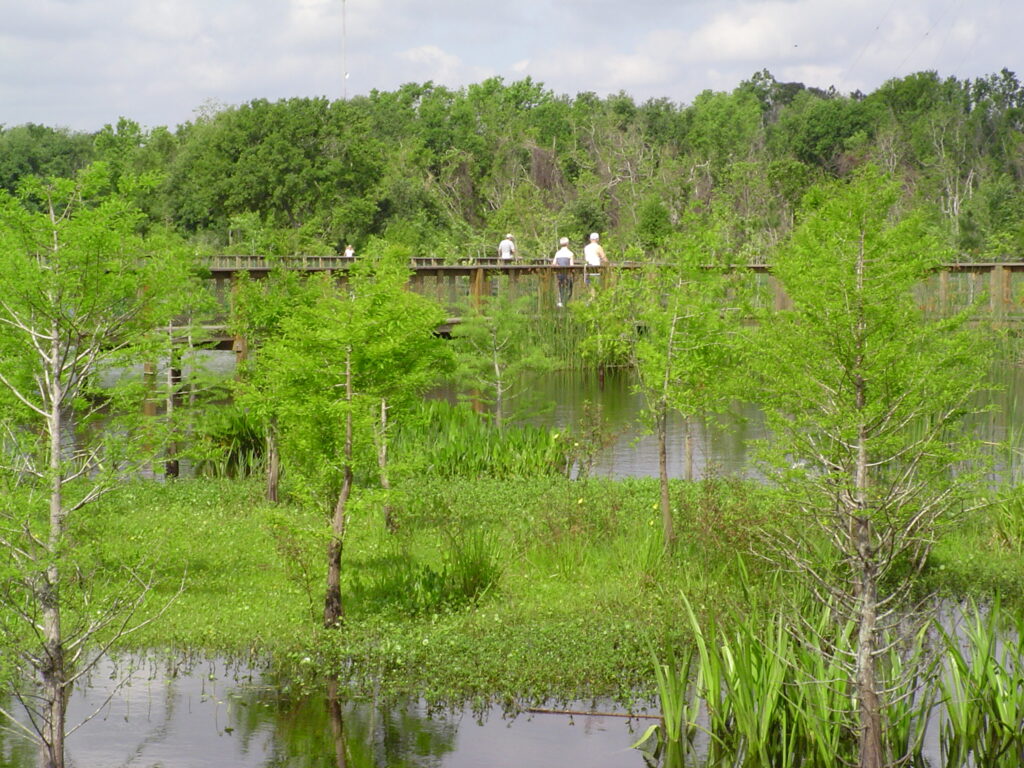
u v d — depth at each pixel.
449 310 24.33
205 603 10.56
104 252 7.90
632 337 14.52
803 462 9.88
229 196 52.31
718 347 12.46
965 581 11.25
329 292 14.15
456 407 18.72
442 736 8.10
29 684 8.91
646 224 51.84
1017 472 13.66
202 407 11.46
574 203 60.78
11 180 96.69
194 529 13.05
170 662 9.39
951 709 7.81
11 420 8.73
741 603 9.74
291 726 8.25
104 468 8.26
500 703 8.68
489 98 89.62
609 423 21.23
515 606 10.41
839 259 7.58
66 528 7.82
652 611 10.03
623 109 86.56
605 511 13.09
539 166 72.31
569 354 27.73
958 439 8.05
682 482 14.89
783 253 9.28
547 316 27.80
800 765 7.60
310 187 53.16
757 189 56.12
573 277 28.05
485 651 9.38
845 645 7.71
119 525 12.70
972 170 72.50
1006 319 24.88
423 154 69.69
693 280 13.91
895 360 7.33
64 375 8.33
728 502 12.76
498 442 16.66
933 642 9.50
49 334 8.10
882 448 7.48
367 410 10.00
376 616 10.05
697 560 11.41
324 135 53.84
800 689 7.54
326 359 9.89
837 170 73.12
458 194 68.56
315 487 10.37
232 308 14.92
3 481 7.58
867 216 7.64
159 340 9.23
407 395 10.33
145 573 10.70
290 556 10.37
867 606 7.21
